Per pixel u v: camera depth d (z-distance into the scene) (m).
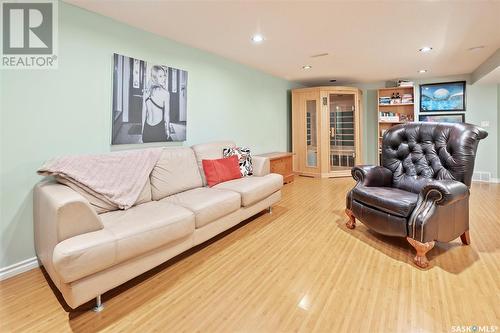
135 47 2.72
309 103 5.76
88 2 2.21
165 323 1.46
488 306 1.53
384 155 2.92
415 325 1.40
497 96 5.00
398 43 3.34
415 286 1.75
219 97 3.84
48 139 2.11
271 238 2.56
